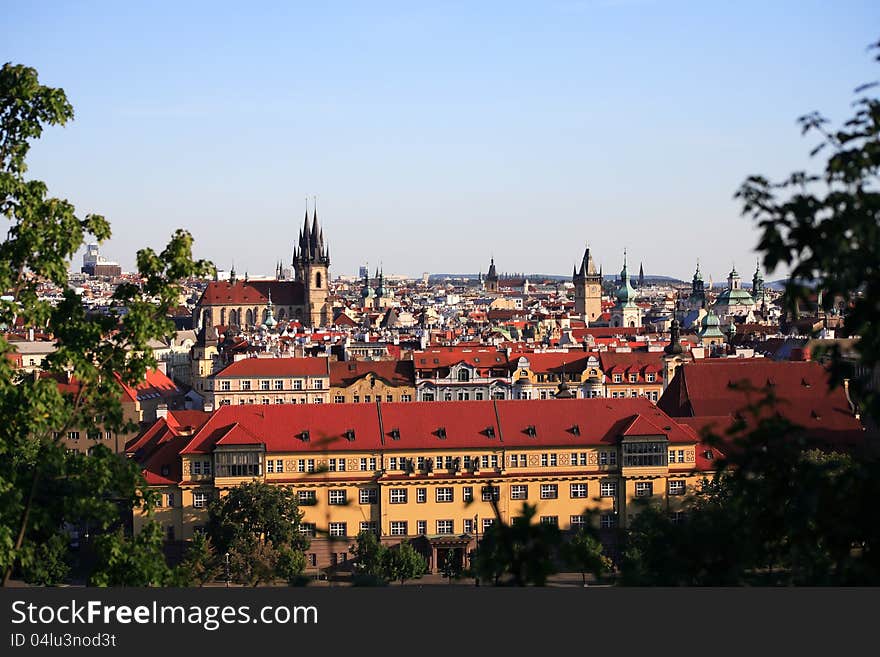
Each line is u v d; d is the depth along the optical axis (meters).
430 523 180.88
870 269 42.56
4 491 62.28
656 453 183.25
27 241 67.00
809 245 43.16
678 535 49.31
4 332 68.94
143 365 68.19
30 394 62.56
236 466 177.12
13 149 67.56
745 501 48.25
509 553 49.38
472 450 182.62
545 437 184.75
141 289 69.19
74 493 65.56
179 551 176.00
